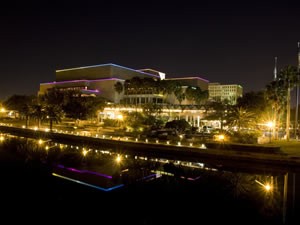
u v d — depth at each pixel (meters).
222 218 19.19
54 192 24.67
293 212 20.28
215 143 42.09
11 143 53.97
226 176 31.61
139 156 43.81
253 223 18.56
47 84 192.00
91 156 42.53
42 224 17.75
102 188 26.03
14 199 22.53
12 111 126.69
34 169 33.16
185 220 18.73
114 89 156.38
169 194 24.56
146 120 78.25
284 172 34.00
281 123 92.38
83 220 18.56
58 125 89.00
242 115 57.03
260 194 25.09
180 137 57.88
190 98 127.44
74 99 89.81
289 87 59.34
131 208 21.09
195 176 31.42
